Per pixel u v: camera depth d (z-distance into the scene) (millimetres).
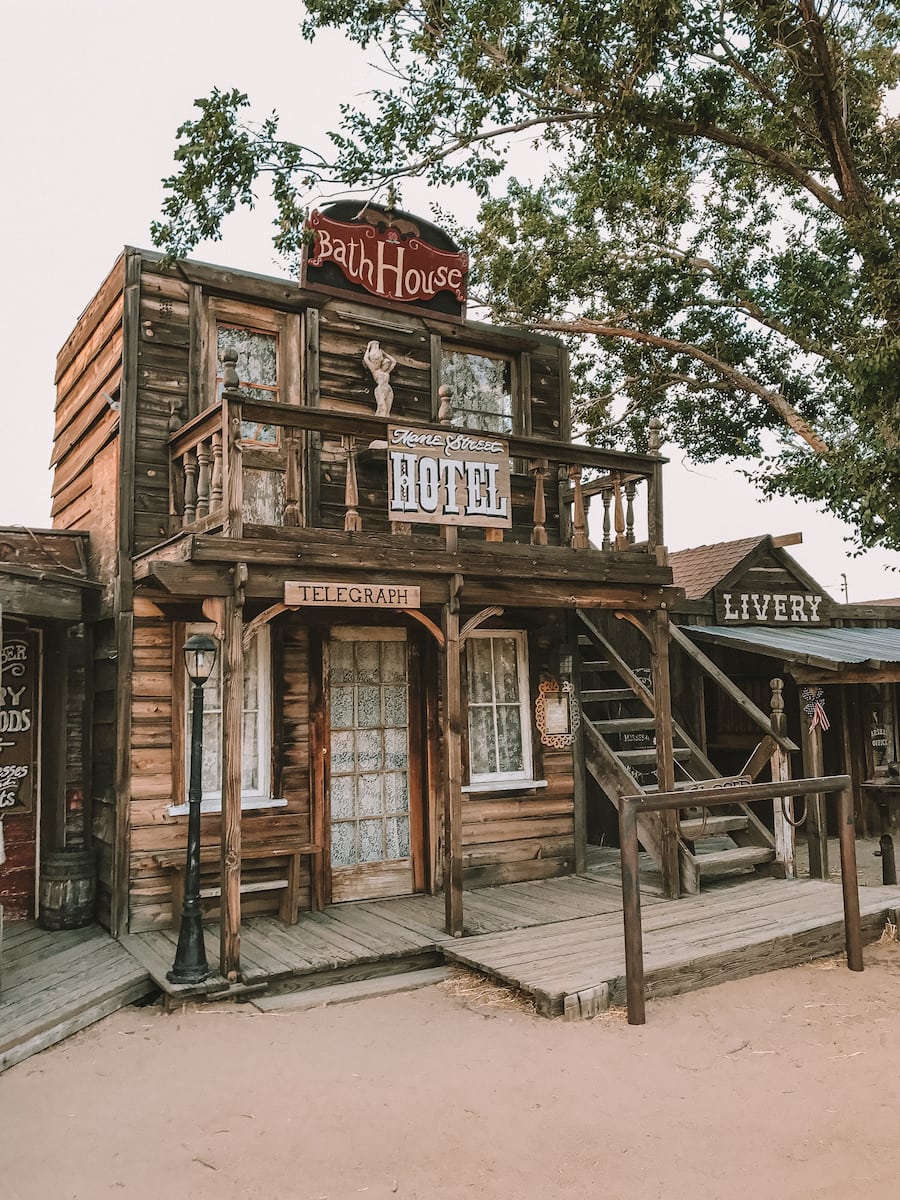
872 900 7637
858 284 13492
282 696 7734
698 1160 3709
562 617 9375
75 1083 4547
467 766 8672
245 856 7039
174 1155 3787
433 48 9578
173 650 7301
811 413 16984
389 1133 3965
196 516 6926
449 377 9266
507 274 16531
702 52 10375
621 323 17656
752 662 12188
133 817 7004
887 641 11891
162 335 7551
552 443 7797
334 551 6430
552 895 8109
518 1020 5402
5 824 7715
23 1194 3486
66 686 7801
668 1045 4992
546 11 9688
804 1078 4543
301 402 8156
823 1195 3422
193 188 8086
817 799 9141
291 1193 3488
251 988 5789
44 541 8117
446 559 7004
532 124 10055
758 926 6797
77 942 6832
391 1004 5742
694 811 9055
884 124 12375
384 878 8180
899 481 10000
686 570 12828
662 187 15789
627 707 11031
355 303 8539
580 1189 3494
